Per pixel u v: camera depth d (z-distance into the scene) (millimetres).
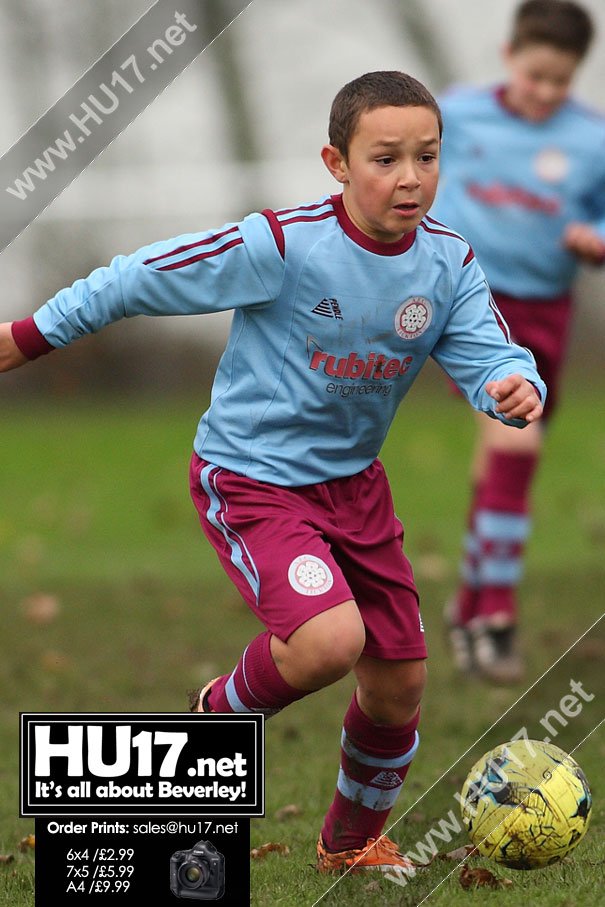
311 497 10602
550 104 18969
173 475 36031
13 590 23891
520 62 19031
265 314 10430
